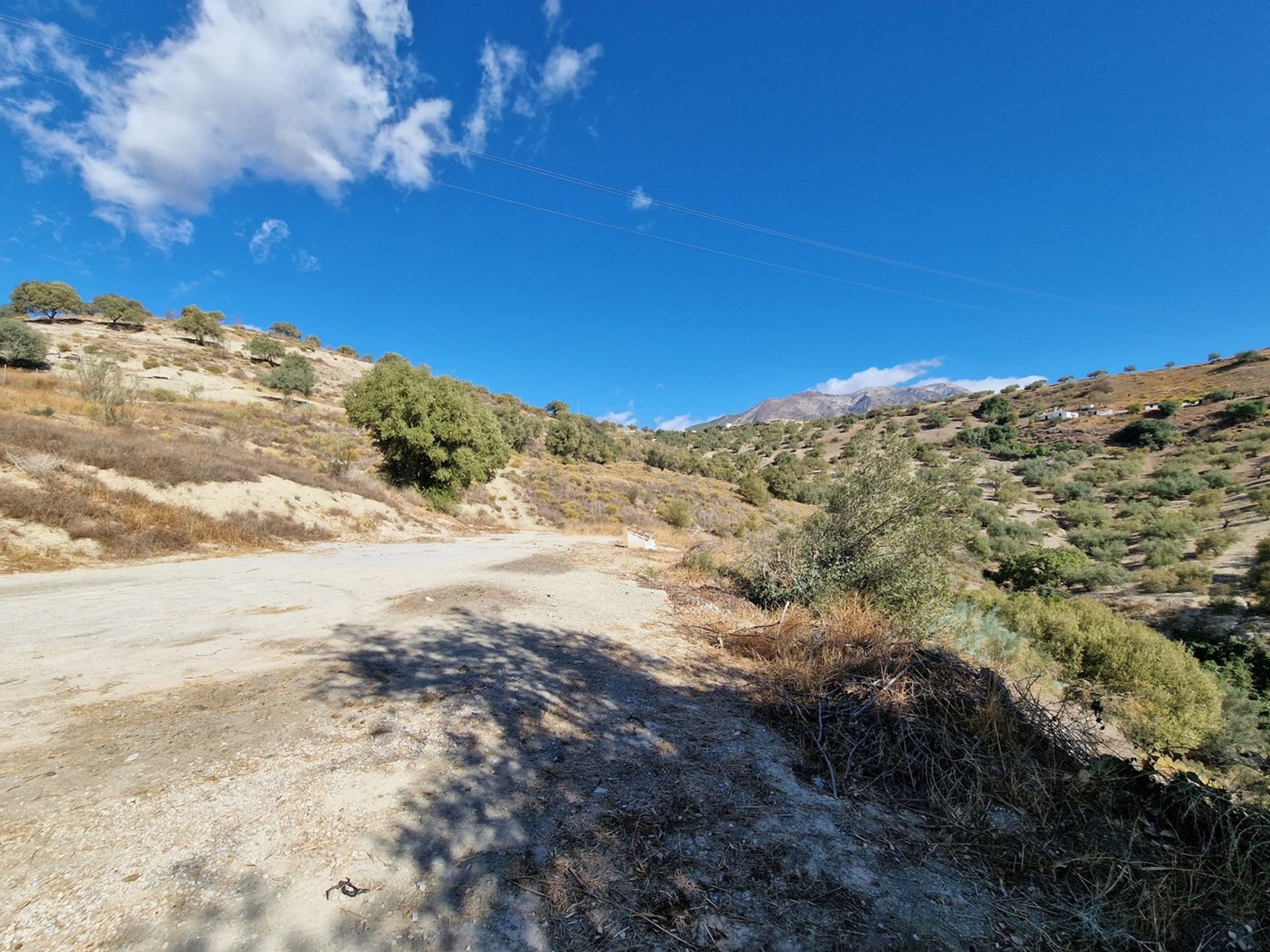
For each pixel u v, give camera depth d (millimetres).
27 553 7445
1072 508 38219
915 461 7727
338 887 1882
